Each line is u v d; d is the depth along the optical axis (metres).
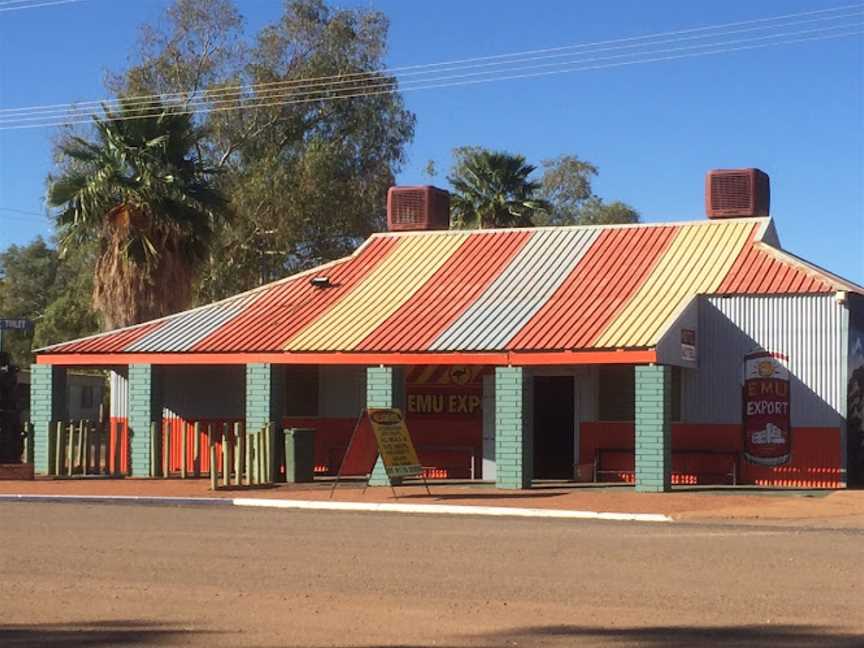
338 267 32.59
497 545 15.83
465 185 57.19
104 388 58.66
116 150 38.16
